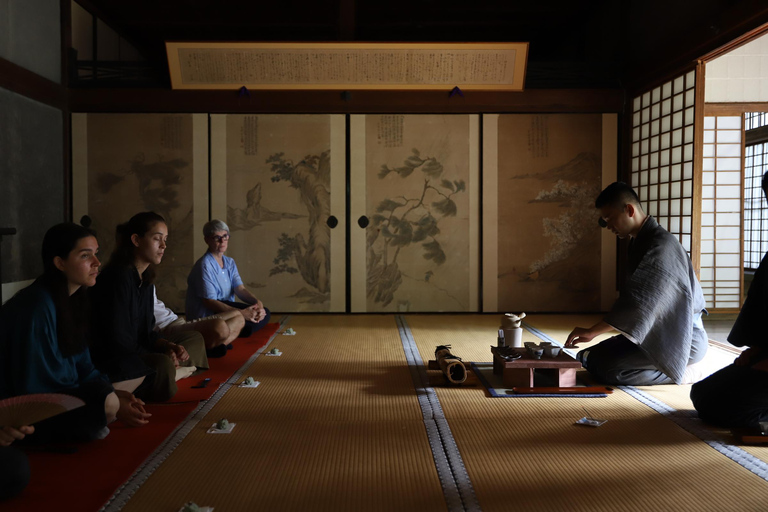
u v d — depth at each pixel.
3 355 1.95
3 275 4.63
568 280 5.89
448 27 7.43
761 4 3.70
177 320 3.72
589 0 6.62
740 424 2.26
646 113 5.49
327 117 5.80
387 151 5.83
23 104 4.96
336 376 3.23
